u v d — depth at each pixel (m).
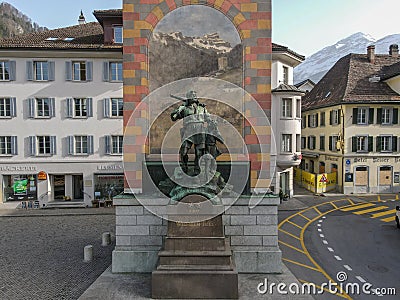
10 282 9.70
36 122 22.33
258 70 10.19
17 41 23.16
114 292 8.57
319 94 33.97
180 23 10.29
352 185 27.61
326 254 13.02
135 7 10.17
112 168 22.67
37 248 13.14
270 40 10.16
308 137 34.91
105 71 22.28
